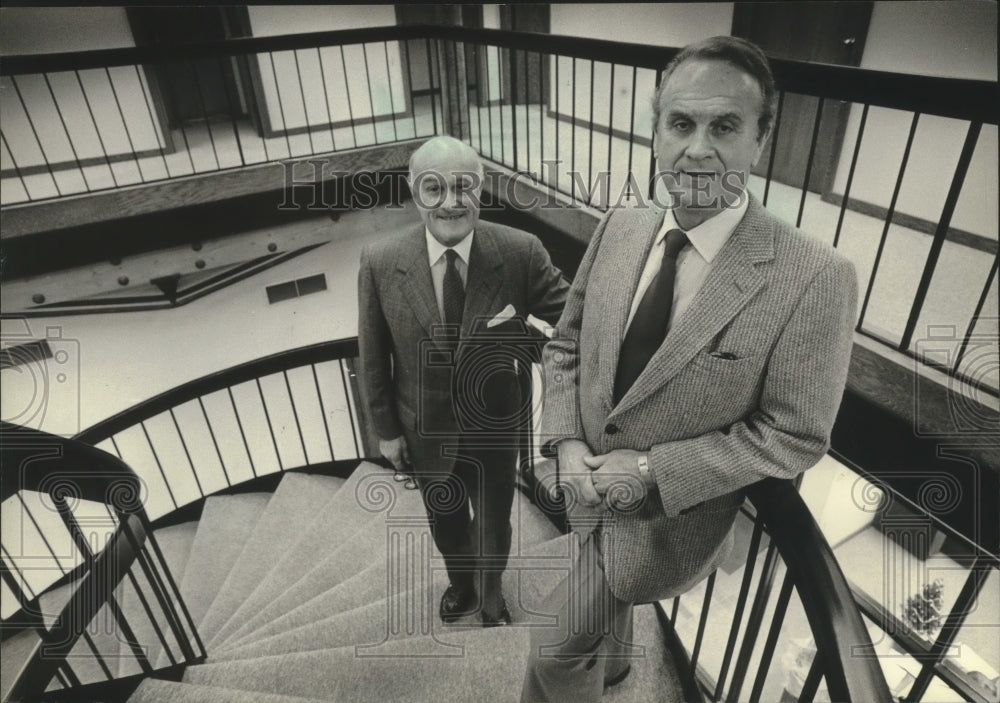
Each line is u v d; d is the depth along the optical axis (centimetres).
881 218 291
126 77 347
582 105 354
